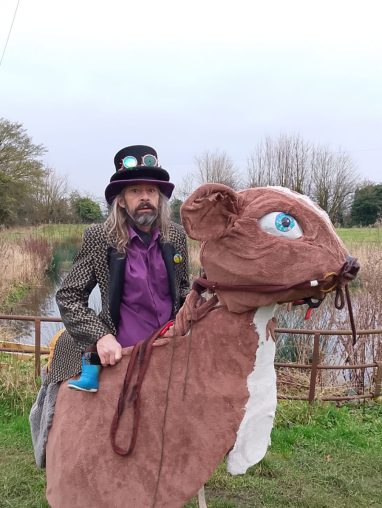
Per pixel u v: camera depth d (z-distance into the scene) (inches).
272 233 80.7
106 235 93.7
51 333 352.5
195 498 134.8
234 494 140.8
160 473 82.9
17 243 714.8
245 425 81.9
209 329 85.5
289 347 248.4
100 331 89.8
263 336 83.6
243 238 80.7
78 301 93.7
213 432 82.0
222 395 82.4
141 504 82.7
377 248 346.6
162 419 84.3
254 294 81.4
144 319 93.4
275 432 182.1
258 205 81.6
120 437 85.4
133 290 92.7
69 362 95.0
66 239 1029.8
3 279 504.7
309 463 161.9
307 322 248.8
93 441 86.5
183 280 101.6
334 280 80.5
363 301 255.3
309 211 82.5
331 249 80.7
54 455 90.1
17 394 195.8
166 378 85.7
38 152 1358.3
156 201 94.1
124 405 86.5
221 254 83.0
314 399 209.6
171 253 96.2
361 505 138.3
